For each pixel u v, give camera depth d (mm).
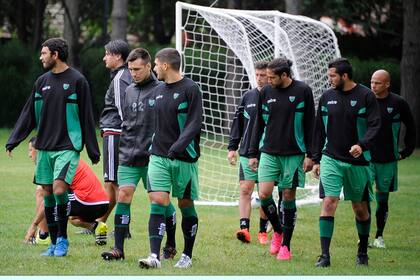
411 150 24078
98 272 18281
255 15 32469
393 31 72875
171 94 18844
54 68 20125
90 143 20078
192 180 19062
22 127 20438
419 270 20047
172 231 20594
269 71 20797
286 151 21016
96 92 66562
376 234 23844
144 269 18719
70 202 22484
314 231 26000
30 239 22391
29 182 36219
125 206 19812
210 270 19062
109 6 79500
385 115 23531
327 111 20016
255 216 28922
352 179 20031
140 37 84562
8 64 66438
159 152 18859
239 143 24312
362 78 63188
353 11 73125
